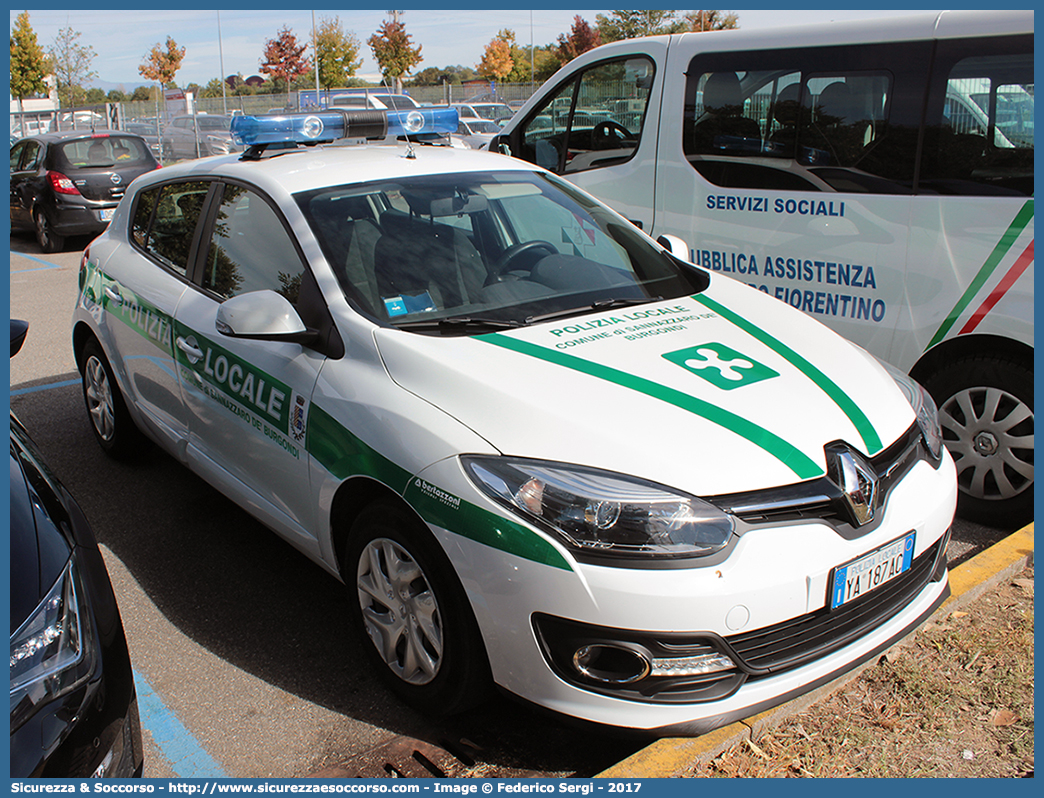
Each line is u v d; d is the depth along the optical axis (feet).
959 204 12.42
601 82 17.49
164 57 164.55
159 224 13.38
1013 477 12.42
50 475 7.98
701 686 7.23
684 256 12.46
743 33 14.92
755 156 14.84
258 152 12.48
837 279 13.93
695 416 7.84
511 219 11.37
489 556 7.36
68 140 40.57
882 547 7.75
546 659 7.32
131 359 13.37
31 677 5.94
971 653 9.04
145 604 10.95
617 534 7.05
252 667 9.65
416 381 8.44
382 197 10.80
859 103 13.42
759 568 7.12
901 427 8.62
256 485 10.64
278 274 10.32
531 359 8.55
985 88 12.17
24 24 138.41
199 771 8.06
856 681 8.73
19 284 32.91
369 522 8.59
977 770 7.56
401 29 141.28
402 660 8.79
